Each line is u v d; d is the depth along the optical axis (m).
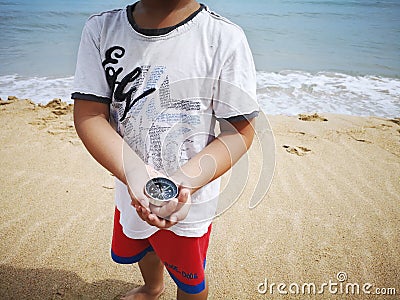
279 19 11.65
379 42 9.22
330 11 13.20
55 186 3.09
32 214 2.76
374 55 8.04
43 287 2.20
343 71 6.90
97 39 1.53
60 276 2.27
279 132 4.15
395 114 5.05
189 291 1.73
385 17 12.45
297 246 2.54
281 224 2.72
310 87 6.01
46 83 5.91
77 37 9.08
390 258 2.45
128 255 1.84
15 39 8.74
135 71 1.47
